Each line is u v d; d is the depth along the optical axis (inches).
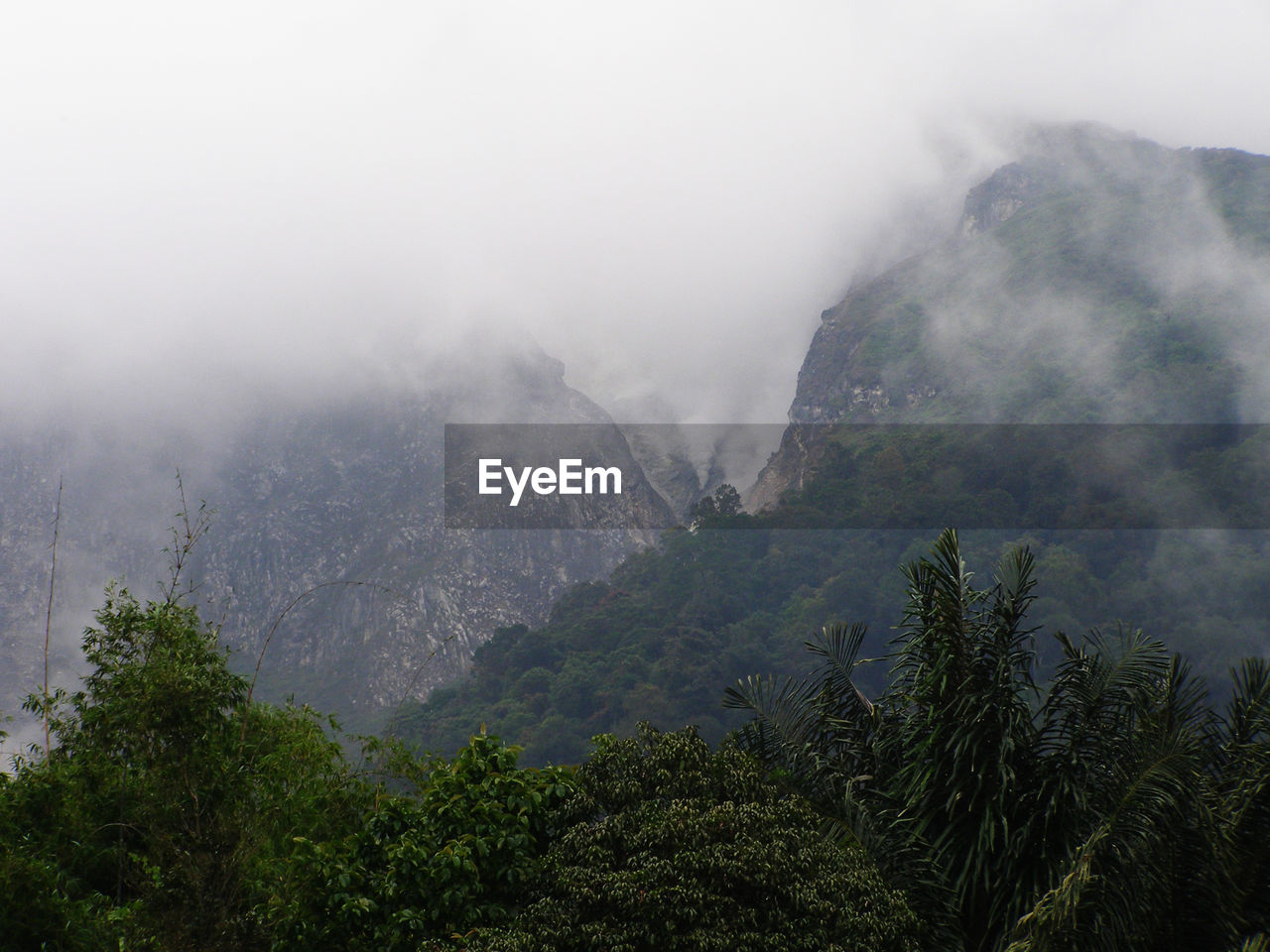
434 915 277.1
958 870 316.2
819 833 292.2
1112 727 319.3
